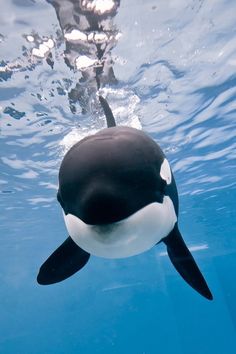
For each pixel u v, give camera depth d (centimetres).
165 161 339
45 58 787
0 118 1034
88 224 265
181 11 723
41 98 936
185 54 852
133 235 277
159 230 305
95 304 4250
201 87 1009
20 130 1102
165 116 1123
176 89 988
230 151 1543
